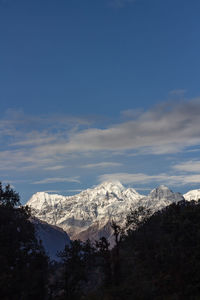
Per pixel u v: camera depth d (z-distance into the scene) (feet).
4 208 252.83
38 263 243.19
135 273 297.33
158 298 225.56
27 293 221.46
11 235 242.99
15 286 212.43
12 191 269.03
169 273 257.96
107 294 235.81
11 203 266.36
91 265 274.57
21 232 250.16
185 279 235.81
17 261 238.48
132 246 380.99
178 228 360.28
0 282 202.28
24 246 252.01
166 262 291.17
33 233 256.93
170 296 223.92
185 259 278.87
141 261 326.85
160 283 243.19
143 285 244.83
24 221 256.52
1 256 220.23
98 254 272.92
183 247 311.47
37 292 227.40
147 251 341.00
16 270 223.71
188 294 222.07
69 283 260.62
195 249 300.61
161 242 367.25
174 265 260.01
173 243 346.54
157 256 311.68
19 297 219.61
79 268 263.90
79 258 268.62
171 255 295.69
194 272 244.22
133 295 229.66
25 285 219.20
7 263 226.79
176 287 231.30
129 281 273.54
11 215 252.83
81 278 263.49
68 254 270.05
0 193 264.11
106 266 273.13
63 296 256.32
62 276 260.83
